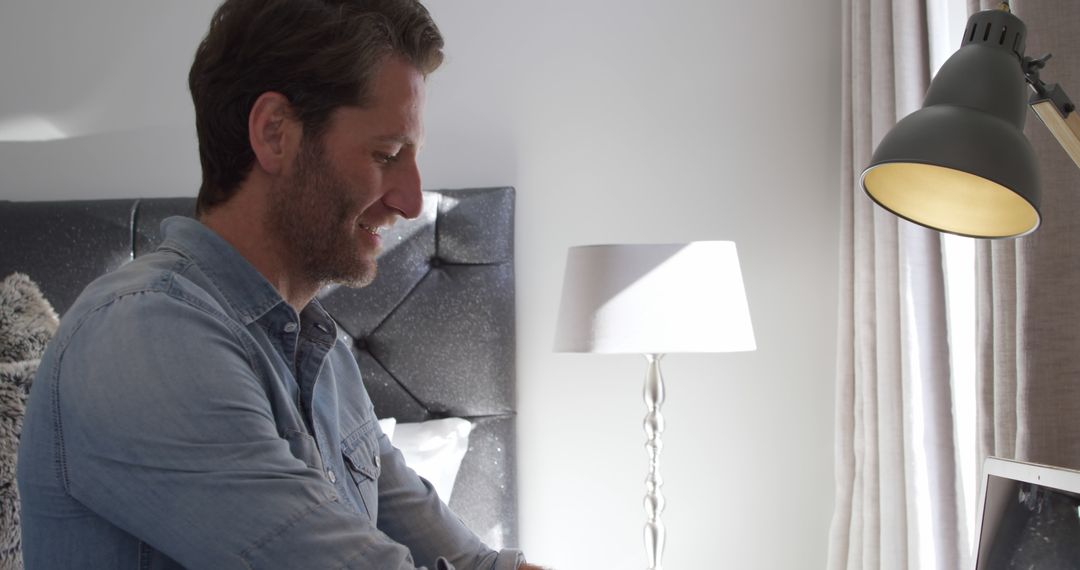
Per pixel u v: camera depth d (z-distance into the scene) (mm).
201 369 829
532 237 2764
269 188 1021
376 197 1049
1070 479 1117
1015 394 1651
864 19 2412
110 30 2904
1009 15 1021
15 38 2928
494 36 2803
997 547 1255
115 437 797
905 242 2133
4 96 2918
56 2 2922
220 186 1034
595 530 2713
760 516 2672
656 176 2736
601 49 2768
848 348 2479
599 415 2723
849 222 2502
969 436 2238
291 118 1010
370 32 1021
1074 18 1545
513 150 2781
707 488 2688
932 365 2123
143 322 843
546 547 2725
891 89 2273
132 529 809
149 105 2889
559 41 2781
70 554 849
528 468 2732
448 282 2682
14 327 2480
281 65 1002
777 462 2670
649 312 2254
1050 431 1556
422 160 2805
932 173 1080
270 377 968
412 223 2684
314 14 1010
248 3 1023
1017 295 1592
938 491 2094
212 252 997
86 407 809
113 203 2770
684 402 2701
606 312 2266
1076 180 1548
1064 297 1551
